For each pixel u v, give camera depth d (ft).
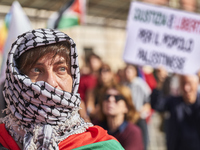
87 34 27.78
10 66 3.83
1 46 9.87
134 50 11.69
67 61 4.05
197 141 12.36
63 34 4.07
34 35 3.94
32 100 3.79
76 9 12.23
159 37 11.73
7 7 19.07
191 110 12.49
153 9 11.67
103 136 4.21
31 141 3.83
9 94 4.00
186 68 11.80
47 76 3.92
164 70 11.71
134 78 14.80
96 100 14.16
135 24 11.70
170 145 12.89
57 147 3.84
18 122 3.99
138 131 9.71
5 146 4.00
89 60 16.88
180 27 11.75
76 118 4.10
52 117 3.87
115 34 29.48
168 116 13.41
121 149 4.17
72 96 3.91
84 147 3.96
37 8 21.03
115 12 25.96
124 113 10.07
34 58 3.91
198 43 11.78
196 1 20.81
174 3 20.42
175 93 15.74
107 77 14.39
